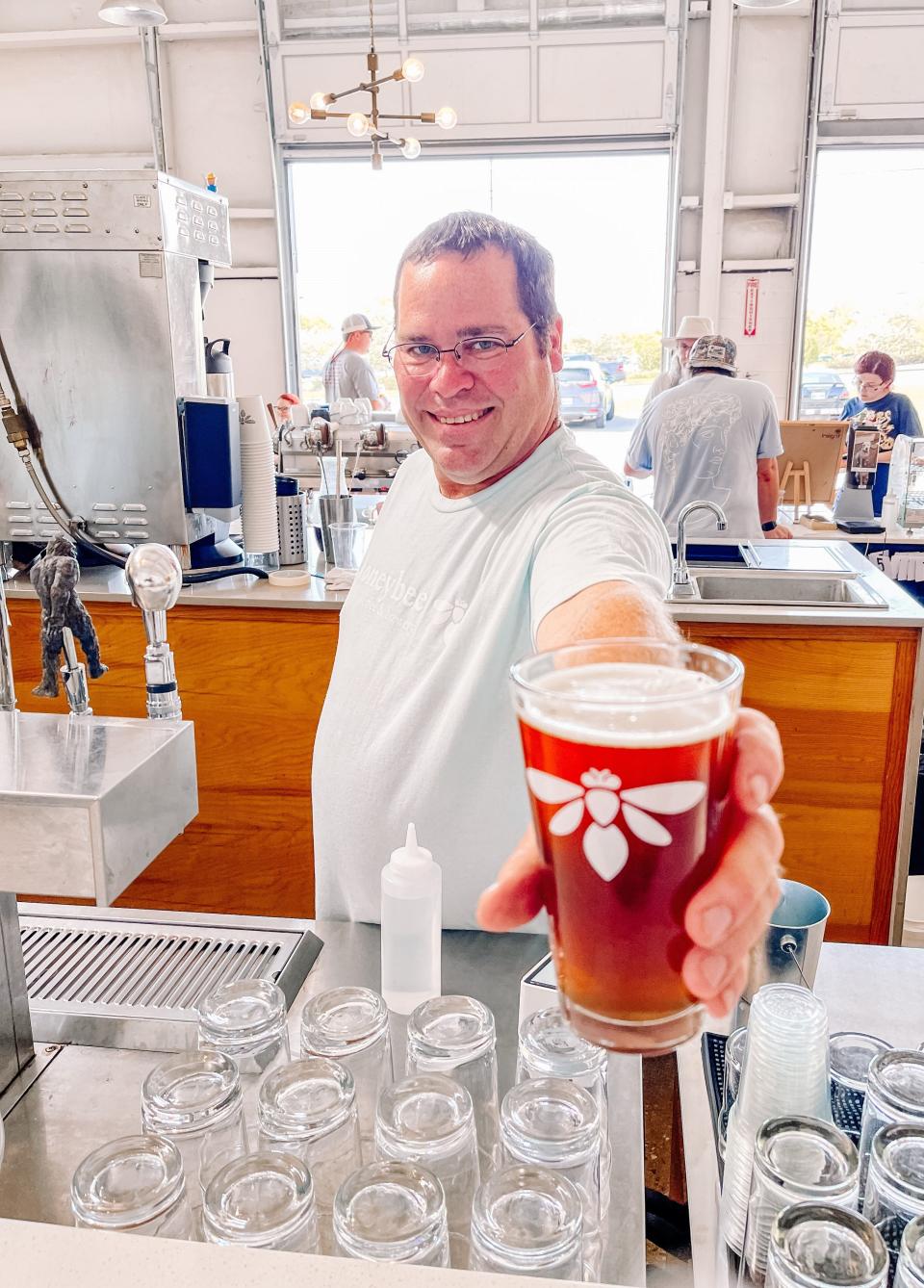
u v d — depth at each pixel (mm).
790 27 5535
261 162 6090
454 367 1148
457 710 1192
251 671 2549
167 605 956
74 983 1022
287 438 3158
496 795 1219
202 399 2518
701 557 3064
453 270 1131
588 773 394
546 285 1180
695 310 6023
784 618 2367
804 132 5684
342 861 1349
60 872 702
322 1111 682
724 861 424
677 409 3482
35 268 2461
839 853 2504
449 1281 331
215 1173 639
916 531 3824
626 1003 416
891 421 4859
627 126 5738
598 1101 736
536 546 1108
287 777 2605
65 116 6082
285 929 1132
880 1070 734
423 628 1275
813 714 2438
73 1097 857
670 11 5500
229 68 5953
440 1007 808
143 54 5871
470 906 1248
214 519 2770
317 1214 639
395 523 1403
